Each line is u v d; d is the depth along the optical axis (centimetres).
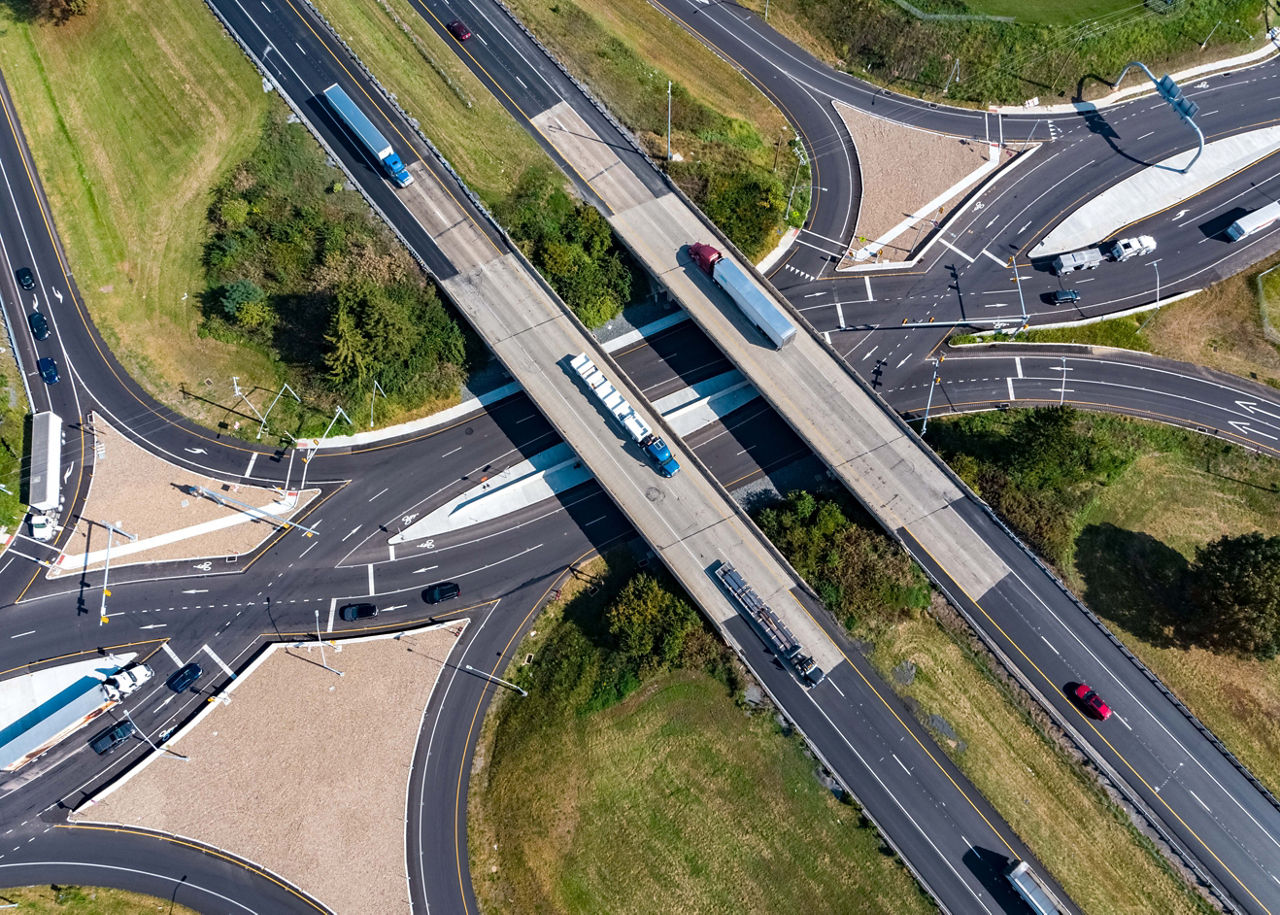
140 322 8475
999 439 7906
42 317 8450
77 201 8881
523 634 7375
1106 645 6956
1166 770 6525
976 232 9144
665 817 6650
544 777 6794
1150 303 8700
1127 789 6456
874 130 9756
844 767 6650
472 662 7250
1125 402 8194
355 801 6756
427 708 7069
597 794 6738
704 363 8519
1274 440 8006
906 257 9050
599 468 7600
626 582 7494
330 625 7400
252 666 7144
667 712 6981
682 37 10088
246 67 9225
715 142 9350
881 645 7025
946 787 6556
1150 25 10038
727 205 8956
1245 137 9619
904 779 6594
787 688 6894
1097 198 9294
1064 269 8781
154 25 9469
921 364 8431
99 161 9025
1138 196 9300
